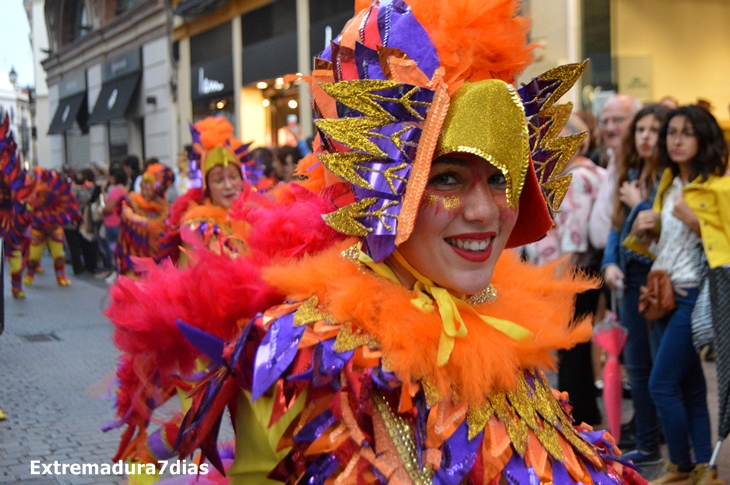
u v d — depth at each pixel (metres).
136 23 17.59
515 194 1.06
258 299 1.29
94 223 11.29
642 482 1.37
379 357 1.08
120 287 1.44
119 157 20.06
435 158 1.10
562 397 1.42
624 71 6.52
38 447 3.52
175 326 1.36
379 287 1.15
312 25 11.12
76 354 5.62
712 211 2.77
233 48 13.68
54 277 11.30
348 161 1.10
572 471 1.21
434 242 1.13
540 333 1.26
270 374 1.05
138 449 1.61
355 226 1.10
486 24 1.14
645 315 2.97
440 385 1.09
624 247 3.18
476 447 1.10
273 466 1.17
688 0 6.71
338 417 1.04
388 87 1.08
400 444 1.06
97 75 21.23
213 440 1.22
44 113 31.53
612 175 3.34
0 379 4.85
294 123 9.27
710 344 2.82
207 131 3.95
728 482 3.05
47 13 25.20
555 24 6.22
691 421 3.04
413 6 1.16
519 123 1.05
